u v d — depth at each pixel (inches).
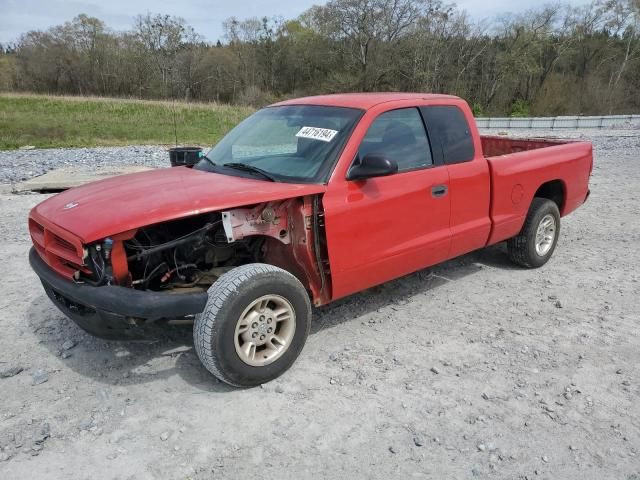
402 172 168.1
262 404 132.6
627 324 177.0
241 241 149.8
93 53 2461.9
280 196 137.7
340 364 151.6
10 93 1934.1
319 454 115.1
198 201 130.3
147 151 754.8
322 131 161.2
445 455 114.8
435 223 179.3
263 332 138.4
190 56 2514.8
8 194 402.6
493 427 123.9
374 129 162.2
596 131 1160.8
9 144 874.8
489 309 189.9
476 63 2372.0
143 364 151.9
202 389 139.4
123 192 144.5
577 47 2410.2
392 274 171.8
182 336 168.1
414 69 2255.2
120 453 115.3
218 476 108.7
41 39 2425.0
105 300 122.9
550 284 214.1
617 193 402.9
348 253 154.2
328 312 187.2
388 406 131.9
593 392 137.6
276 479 107.9
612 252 256.7
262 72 2635.3
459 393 137.4
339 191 149.6
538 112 2268.7
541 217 224.4
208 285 147.4
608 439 119.8
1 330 172.4
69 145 889.5
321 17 2338.8
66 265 140.4
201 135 1042.1
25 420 126.3
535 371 147.8
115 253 125.9
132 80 2486.5
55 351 159.3
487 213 200.4
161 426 124.5
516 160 208.8
